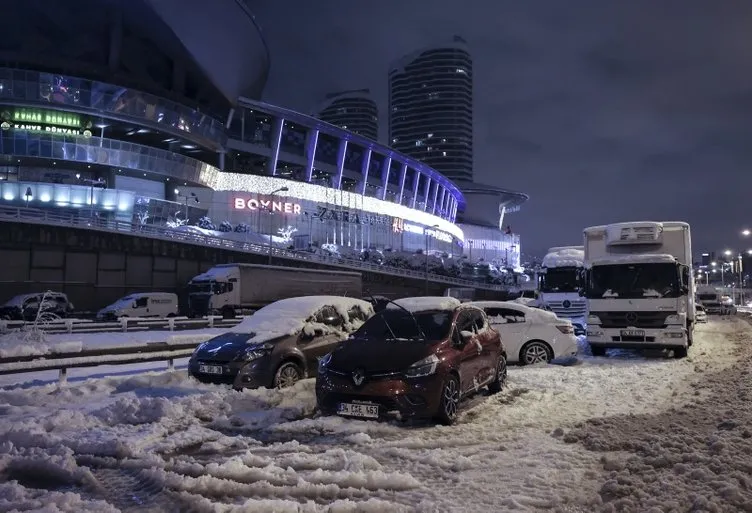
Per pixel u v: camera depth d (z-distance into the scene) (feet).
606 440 22.54
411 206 437.58
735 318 147.74
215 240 199.21
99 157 230.89
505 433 24.75
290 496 17.58
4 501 16.65
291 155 359.66
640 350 59.57
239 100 326.65
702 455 19.65
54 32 255.50
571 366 45.80
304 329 36.52
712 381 36.52
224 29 290.97
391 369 26.40
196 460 21.58
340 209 334.85
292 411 28.89
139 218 224.74
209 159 318.45
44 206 207.92
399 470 19.99
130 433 24.94
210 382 34.71
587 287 54.49
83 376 45.06
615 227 57.93
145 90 262.06
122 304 129.80
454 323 30.96
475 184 643.04
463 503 16.55
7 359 34.99
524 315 48.42
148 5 249.96
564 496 16.97
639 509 15.62
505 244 546.67
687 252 56.54
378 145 392.27
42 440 23.40
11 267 154.61
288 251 217.77
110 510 16.05
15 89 221.46
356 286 147.84
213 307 120.57
